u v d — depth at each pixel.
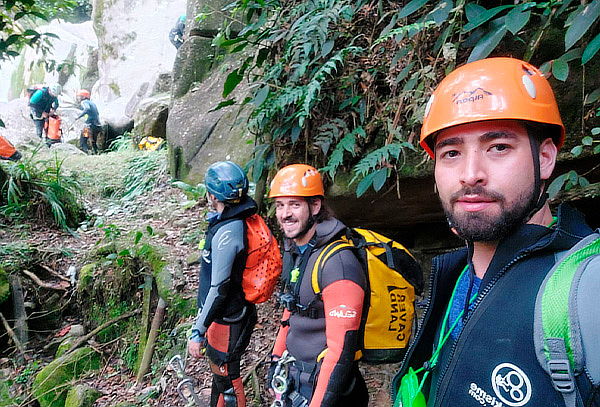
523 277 0.71
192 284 3.58
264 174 3.47
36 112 8.80
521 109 0.73
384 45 2.37
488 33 1.57
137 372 3.39
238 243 2.23
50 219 4.90
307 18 2.56
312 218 1.89
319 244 1.81
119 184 5.80
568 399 0.60
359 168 2.19
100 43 13.66
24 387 3.45
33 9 4.03
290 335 1.90
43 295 4.04
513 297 0.70
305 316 1.82
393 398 0.98
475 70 0.80
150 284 3.70
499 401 0.67
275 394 1.92
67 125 11.98
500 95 0.74
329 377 1.61
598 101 1.76
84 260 4.27
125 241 4.13
